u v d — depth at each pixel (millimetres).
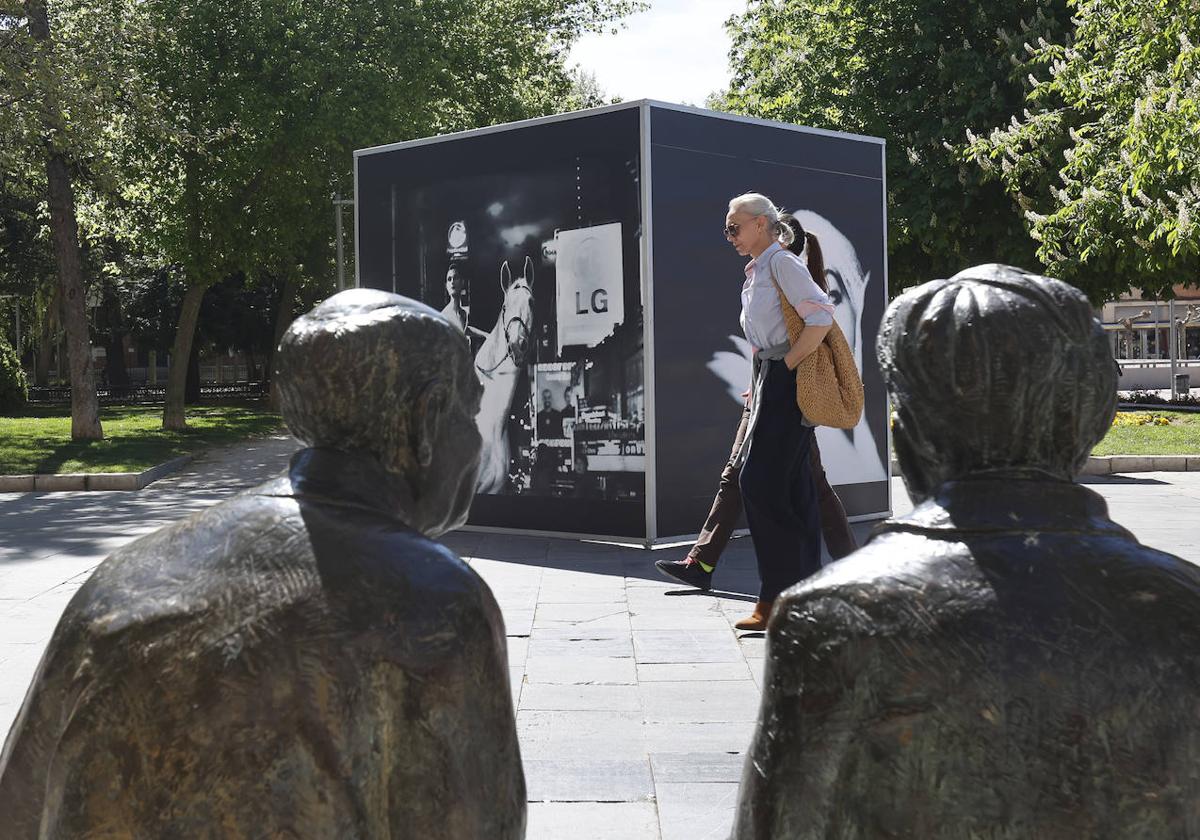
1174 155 13227
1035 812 1039
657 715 4555
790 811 1132
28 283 40188
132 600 1198
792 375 5590
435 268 9609
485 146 9281
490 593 1238
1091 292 20781
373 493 1261
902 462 1241
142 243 25844
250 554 1193
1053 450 1151
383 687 1140
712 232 8836
